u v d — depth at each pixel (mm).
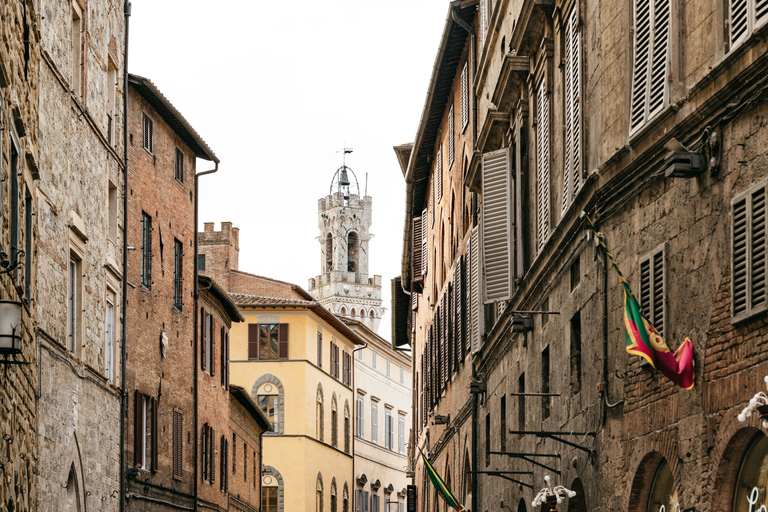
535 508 25016
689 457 14891
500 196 27422
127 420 36031
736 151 13648
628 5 17703
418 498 58125
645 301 16719
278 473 77875
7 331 16328
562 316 22312
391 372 106562
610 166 18312
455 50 39281
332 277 191250
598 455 19125
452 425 40906
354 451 92375
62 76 28109
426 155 50000
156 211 40719
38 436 25188
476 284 34500
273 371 78938
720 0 14164
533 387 25438
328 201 195125
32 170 21672
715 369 14148
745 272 13289
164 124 42156
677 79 15484
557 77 23109
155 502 39031
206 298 48812
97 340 31781
